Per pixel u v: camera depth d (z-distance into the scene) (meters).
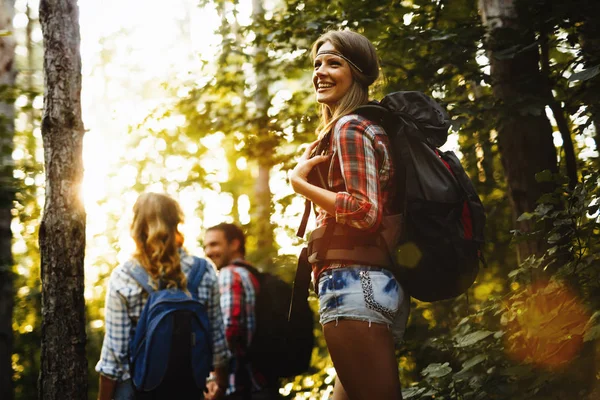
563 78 4.62
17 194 6.22
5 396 6.71
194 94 7.28
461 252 2.28
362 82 2.52
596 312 2.96
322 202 2.29
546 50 4.51
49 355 3.11
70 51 3.24
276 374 4.23
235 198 11.29
